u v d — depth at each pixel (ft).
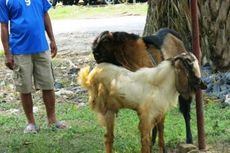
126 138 26.07
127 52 20.84
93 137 27.04
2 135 28.27
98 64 20.92
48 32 28.50
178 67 20.72
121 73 20.42
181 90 20.99
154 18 40.52
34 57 27.58
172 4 39.19
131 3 104.22
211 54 38.29
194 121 28.07
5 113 33.17
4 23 26.84
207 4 37.91
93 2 106.32
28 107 28.17
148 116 20.44
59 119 30.76
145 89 20.40
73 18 87.71
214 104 31.86
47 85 28.12
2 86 40.06
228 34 37.19
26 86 27.58
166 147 24.61
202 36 38.91
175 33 23.56
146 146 20.56
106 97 20.63
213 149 24.30
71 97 36.06
